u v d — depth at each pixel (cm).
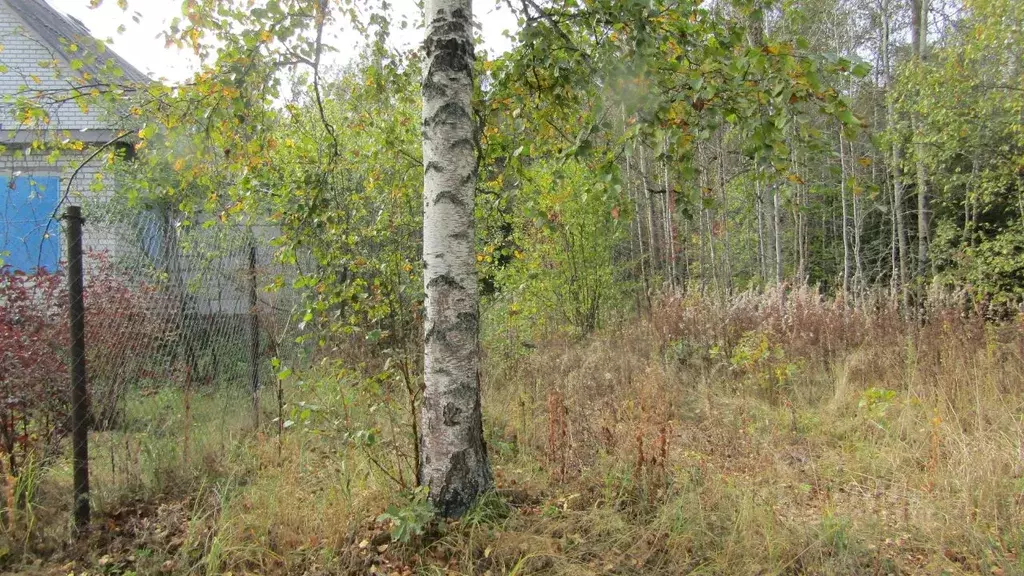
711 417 540
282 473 377
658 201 1513
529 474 399
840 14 1427
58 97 385
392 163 492
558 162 417
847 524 319
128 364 421
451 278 322
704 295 1101
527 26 378
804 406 595
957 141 1085
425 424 329
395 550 300
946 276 1199
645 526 326
